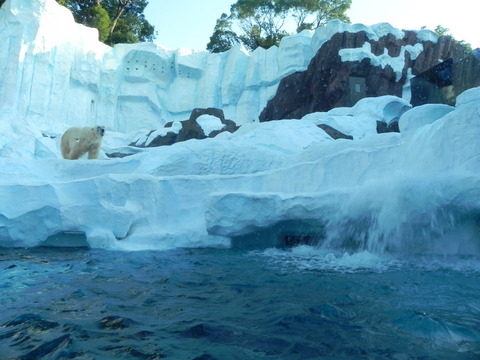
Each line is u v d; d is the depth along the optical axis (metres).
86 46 25.33
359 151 8.30
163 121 28.42
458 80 16.80
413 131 8.18
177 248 7.81
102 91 26.56
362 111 18.97
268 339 2.87
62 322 3.21
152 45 28.48
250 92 28.31
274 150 13.52
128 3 35.47
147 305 3.75
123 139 22.84
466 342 2.82
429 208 5.91
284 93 26.06
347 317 3.38
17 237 7.72
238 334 2.97
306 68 26.39
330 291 4.26
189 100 29.17
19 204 7.77
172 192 9.09
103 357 2.51
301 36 26.98
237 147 12.35
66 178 10.88
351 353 2.63
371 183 6.80
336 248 7.41
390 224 6.28
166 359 2.49
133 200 8.62
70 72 24.31
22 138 16.30
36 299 3.93
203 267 5.70
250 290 4.34
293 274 5.16
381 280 4.76
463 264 5.67
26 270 5.42
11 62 20.55
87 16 31.28
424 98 20.14
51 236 8.09
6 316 3.38
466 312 3.47
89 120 25.19
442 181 5.86
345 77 23.14
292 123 15.49
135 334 2.94
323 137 15.10
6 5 21.66
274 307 3.67
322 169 8.53
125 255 6.83
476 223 6.30
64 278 4.94
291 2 34.38
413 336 2.93
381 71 23.83
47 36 22.20
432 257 6.23
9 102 20.02
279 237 8.37
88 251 7.29
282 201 7.36
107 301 3.87
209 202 7.67
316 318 3.35
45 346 2.70
